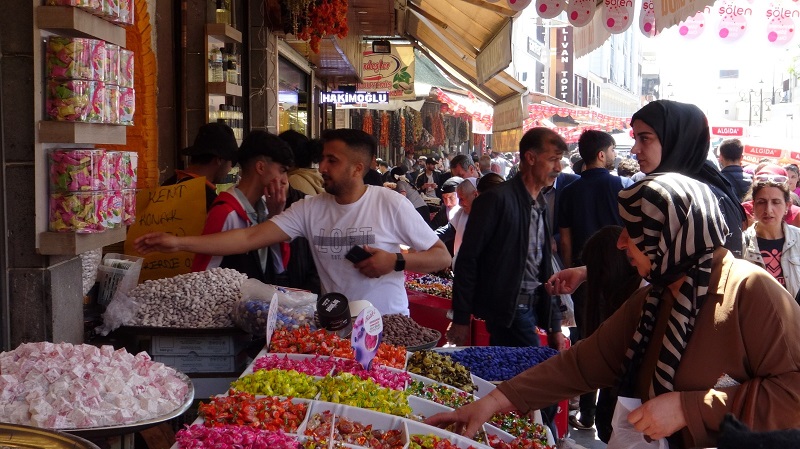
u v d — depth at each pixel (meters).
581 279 4.24
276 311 3.93
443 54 14.79
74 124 3.73
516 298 5.18
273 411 2.87
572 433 6.27
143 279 4.99
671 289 2.51
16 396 2.85
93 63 3.79
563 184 8.38
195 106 7.09
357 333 3.38
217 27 7.05
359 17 12.21
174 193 5.12
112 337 4.18
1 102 3.67
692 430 2.33
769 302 2.31
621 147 31.47
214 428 2.62
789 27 5.74
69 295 3.99
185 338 4.06
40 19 3.67
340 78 16.31
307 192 6.22
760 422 2.25
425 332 4.41
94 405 2.80
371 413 3.00
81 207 3.79
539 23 33.34
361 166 4.43
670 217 2.38
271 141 4.85
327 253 4.49
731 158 8.72
